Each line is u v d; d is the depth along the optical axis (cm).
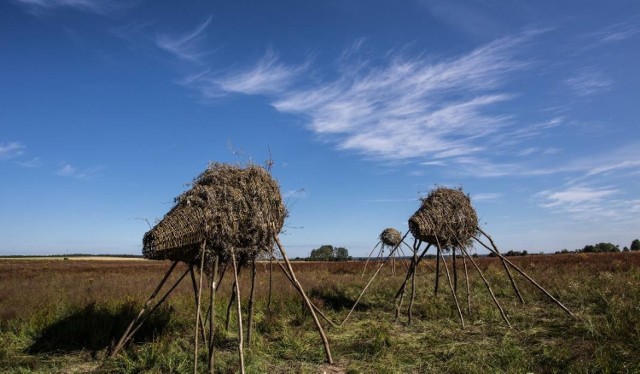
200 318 901
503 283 1684
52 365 830
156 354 820
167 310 1146
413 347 915
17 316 1092
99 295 1369
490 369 738
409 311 1174
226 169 883
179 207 814
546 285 1563
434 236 1221
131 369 783
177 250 793
